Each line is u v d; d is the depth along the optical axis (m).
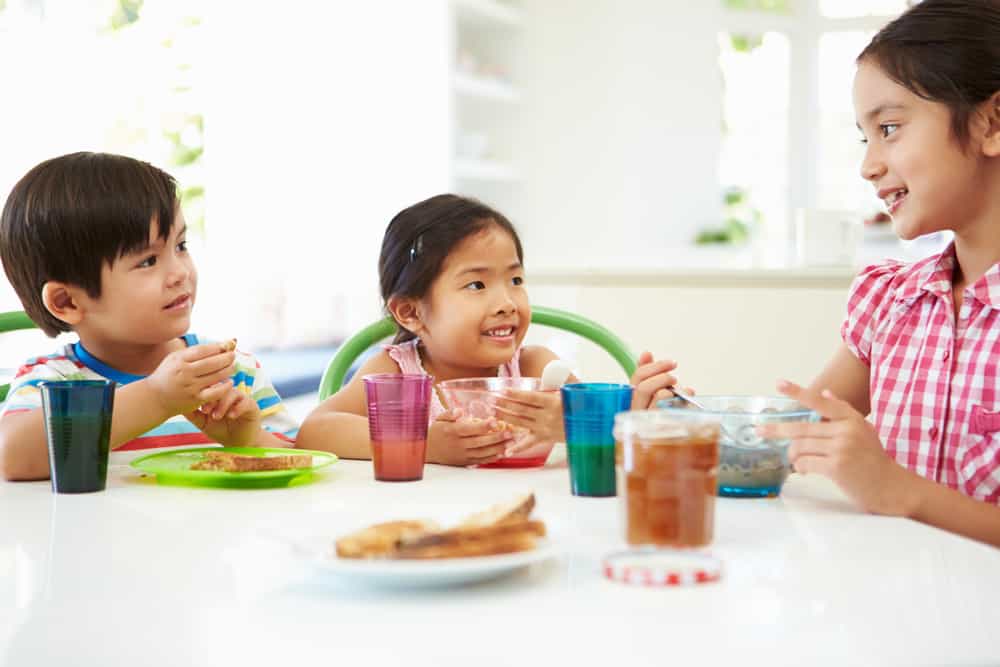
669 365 1.24
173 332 1.39
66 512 0.96
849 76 5.61
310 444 1.34
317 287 3.76
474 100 5.50
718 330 2.55
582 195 5.86
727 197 5.80
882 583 0.71
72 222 1.32
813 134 5.67
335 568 0.67
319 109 3.74
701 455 0.76
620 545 0.81
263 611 0.66
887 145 1.31
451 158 4.50
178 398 1.18
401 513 0.90
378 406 1.11
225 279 3.40
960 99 1.24
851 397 1.53
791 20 5.62
